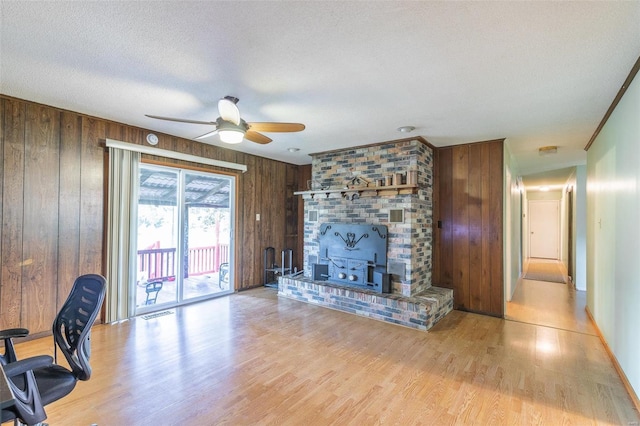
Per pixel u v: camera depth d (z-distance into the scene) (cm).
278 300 468
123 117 341
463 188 434
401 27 172
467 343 314
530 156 505
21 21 170
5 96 282
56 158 317
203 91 263
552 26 168
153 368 255
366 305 396
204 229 476
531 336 335
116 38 187
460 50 194
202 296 466
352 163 464
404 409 205
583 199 571
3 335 169
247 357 277
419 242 413
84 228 338
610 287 293
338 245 457
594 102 273
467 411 203
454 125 345
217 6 157
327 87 251
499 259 404
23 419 132
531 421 193
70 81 249
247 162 529
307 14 162
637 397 211
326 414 199
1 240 285
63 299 322
